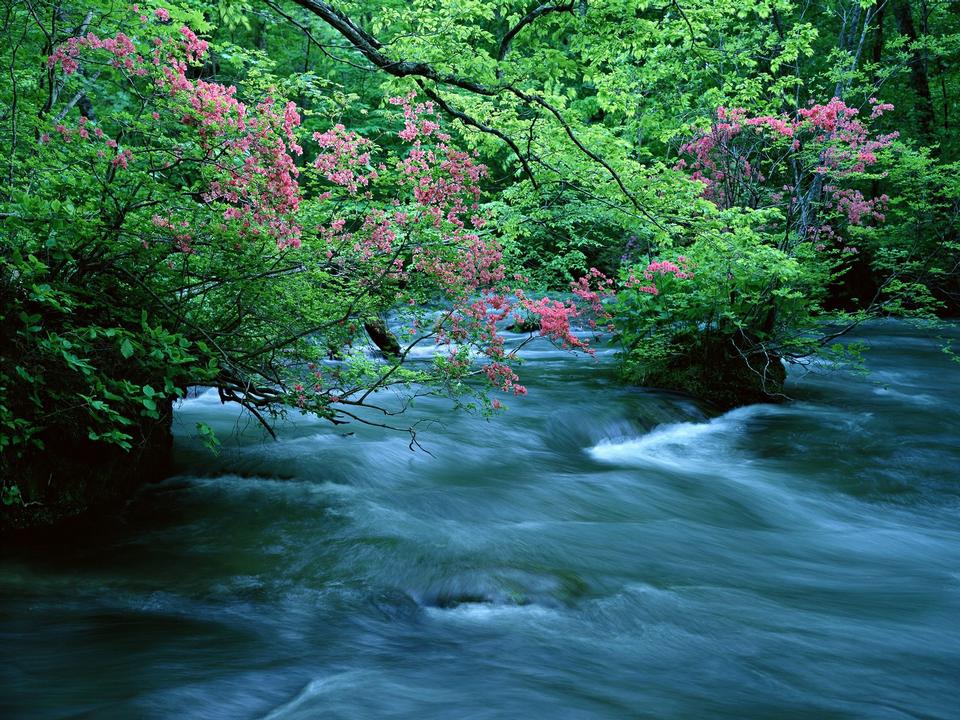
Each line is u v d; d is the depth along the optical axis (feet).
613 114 31.37
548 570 14.88
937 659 12.39
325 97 19.11
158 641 11.51
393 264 17.71
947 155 72.59
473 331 18.21
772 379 35.06
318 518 16.99
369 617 12.85
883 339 55.42
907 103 67.15
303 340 18.75
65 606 12.62
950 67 72.59
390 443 22.81
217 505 17.65
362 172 18.15
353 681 10.61
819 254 36.76
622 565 15.89
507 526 17.67
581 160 22.30
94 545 15.24
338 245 17.74
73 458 16.42
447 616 13.14
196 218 15.93
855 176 34.68
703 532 18.90
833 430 29.94
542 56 19.01
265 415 25.75
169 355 14.60
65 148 14.92
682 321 34.32
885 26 68.39
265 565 14.58
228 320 18.54
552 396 31.53
